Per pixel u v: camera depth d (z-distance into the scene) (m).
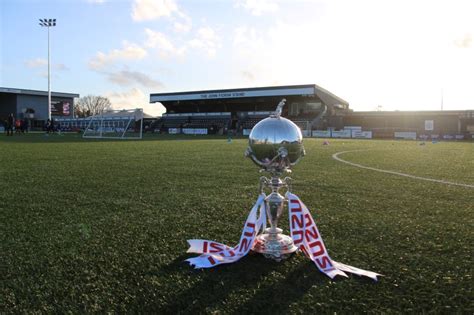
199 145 20.30
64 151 14.56
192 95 70.12
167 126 69.56
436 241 3.33
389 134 47.88
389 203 4.95
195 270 2.64
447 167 9.70
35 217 4.12
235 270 2.63
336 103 67.12
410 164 10.50
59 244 3.21
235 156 12.46
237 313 2.05
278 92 61.62
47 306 2.16
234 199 5.16
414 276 2.55
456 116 53.47
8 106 74.81
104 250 3.06
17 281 2.49
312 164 10.34
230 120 65.62
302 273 2.58
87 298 2.25
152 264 2.76
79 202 4.91
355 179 7.22
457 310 2.09
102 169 8.59
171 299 2.22
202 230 3.66
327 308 2.10
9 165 9.34
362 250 3.09
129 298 2.24
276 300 2.19
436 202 5.04
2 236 3.43
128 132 57.31
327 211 4.46
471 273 2.61
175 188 6.04
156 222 3.94
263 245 2.91
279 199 3.01
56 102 78.00
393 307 2.12
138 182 6.64
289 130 2.87
